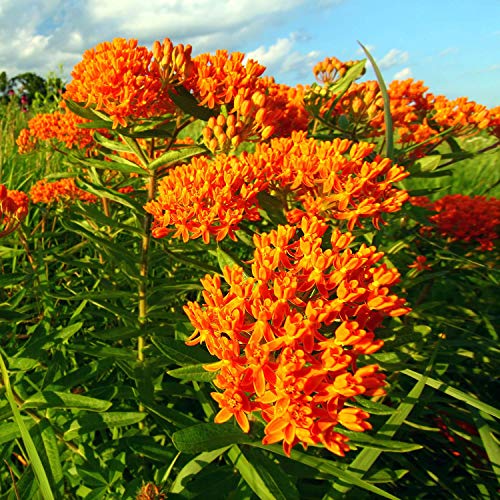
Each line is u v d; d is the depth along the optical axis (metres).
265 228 3.23
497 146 3.65
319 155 2.10
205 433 1.58
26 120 7.75
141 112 2.39
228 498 1.78
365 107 3.17
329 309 1.41
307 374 1.30
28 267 2.90
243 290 1.48
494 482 2.41
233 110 2.36
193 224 1.99
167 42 2.36
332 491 1.73
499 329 3.41
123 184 3.07
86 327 3.21
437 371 2.56
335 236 1.63
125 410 2.48
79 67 2.64
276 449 1.61
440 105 3.87
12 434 1.85
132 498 1.90
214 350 1.39
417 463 2.63
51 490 1.65
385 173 2.14
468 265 3.50
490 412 1.71
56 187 3.82
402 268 3.78
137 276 2.39
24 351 1.99
